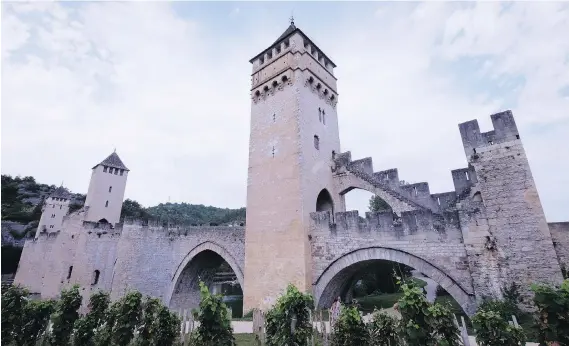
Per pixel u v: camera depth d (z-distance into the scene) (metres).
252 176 30.06
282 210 26.11
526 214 15.99
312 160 27.75
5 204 72.81
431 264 18.02
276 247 25.61
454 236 17.64
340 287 24.72
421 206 24.11
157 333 10.98
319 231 24.02
